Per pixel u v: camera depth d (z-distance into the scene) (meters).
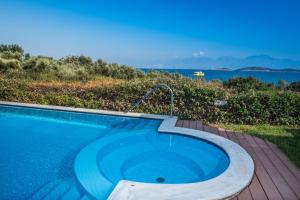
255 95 7.08
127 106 7.98
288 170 3.92
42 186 3.72
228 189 3.22
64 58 22.11
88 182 3.84
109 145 5.70
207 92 7.44
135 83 8.39
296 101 6.84
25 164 4.55
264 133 5.85
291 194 3.23
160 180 4.27
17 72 14.32
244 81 11.78
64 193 3.52
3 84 9.35
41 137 6.12
